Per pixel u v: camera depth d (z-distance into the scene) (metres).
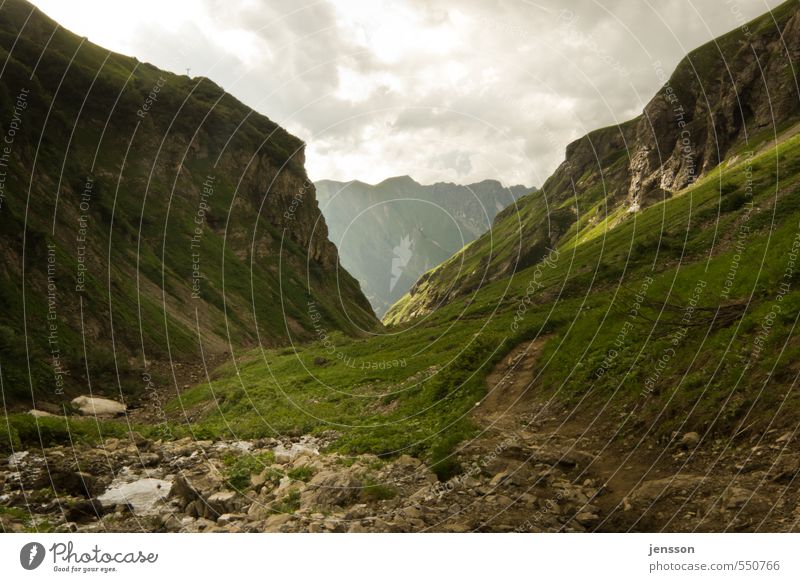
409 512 9.71
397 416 21.09
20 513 11.82
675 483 9.27
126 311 53.81
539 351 21.81
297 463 15.11
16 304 39.97
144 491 14.03
